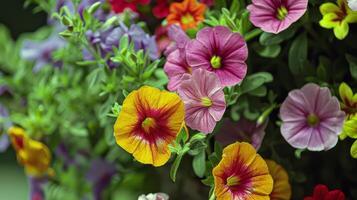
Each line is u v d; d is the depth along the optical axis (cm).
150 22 46
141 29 42
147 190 50
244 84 40
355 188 45
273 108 42
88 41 42
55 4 48
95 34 42
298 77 42
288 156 43
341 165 45
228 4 43
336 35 39
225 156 37
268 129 42
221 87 37
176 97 37
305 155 44
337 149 45
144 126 37
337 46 42
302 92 39
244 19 40
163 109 37
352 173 44
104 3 45
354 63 40
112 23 43
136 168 49
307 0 38
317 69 41
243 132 42
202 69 37
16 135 48
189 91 38
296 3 39
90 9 42
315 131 39
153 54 42
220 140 41
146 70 41
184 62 39
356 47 42
